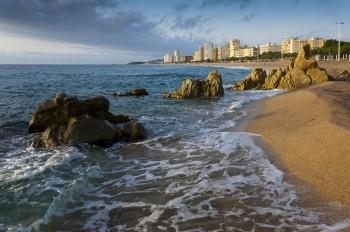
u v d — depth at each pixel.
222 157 11.45
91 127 13.34
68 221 7.25
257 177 9.46
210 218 7.28
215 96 30.09
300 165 10.05
